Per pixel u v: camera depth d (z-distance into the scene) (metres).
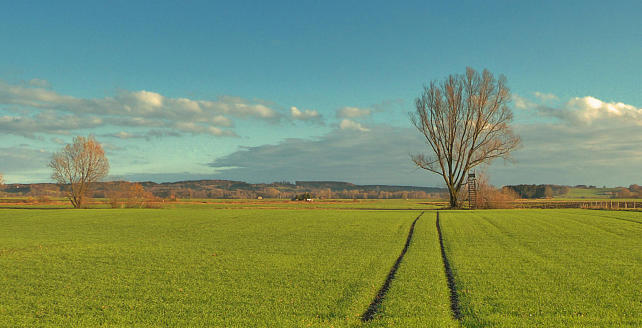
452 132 76.75
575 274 17.55
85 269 20.12
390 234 34.75
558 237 30.94
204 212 69.19
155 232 38.59
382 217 55.75
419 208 88.56
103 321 12.06
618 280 16.34
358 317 12.22
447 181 79.12
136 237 34.47
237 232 37.72
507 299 13.67
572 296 13.98
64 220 52.44
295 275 18.20
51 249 27.38
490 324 11.13
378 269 19.27
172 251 26.09
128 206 90.00
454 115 76.06
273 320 11.87
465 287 15.38
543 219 48.12
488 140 75.38
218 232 37.94
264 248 27.03
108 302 14.12
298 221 49.72
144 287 16.19
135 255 24.50
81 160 85.75
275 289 15.66
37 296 15.04
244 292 15.25
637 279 16.52
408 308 12.73
